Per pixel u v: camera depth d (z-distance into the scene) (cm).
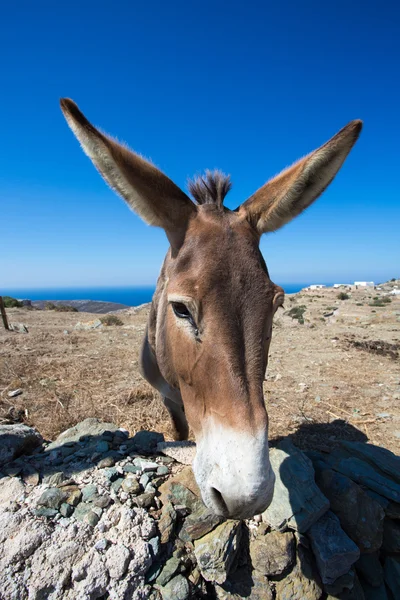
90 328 357
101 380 185
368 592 74
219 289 52
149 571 66
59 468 85
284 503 75
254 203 65
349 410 149
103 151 54
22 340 279
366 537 76
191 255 56
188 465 88
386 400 161
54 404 146
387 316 412
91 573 62
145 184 58
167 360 73
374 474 88
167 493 78
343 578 70
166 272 77
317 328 362
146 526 70
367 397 164
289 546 70
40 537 65
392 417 143
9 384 169
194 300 52
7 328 323
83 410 140
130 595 62
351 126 56
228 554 66
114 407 148
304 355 243
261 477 44
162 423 135
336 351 254
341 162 59
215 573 65
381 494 84
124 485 78
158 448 94
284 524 72
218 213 62
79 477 81
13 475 80
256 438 46
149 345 101
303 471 80
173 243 62
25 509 71
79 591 60
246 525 75
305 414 145
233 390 48
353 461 93
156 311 92
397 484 85
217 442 48
